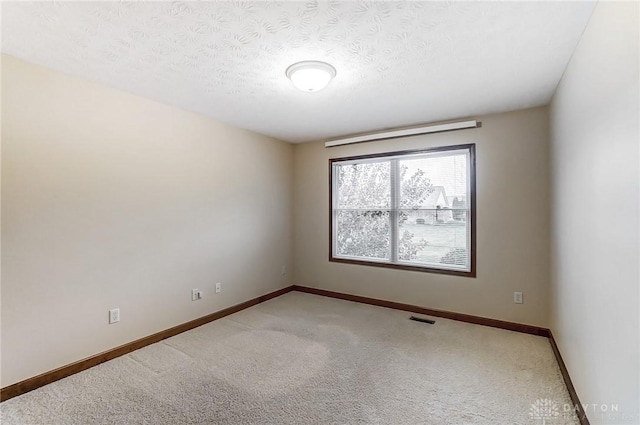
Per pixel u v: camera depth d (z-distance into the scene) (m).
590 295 1.65
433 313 3.60
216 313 3.49
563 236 2.33
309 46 1.93
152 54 2.03
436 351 2.69
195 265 3.29
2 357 2.01
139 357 2.59
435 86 2.55
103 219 2.53
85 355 2.41
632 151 1.14
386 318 3.52
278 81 2.45
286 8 1.55
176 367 2.42
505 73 2.30
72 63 2.15
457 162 3.52
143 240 2.81
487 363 2.47
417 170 3.78
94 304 2.47
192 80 2.44
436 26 1.71
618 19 1.26
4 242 2.02
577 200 1.91
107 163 2.55
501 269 3.22
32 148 2.14
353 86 2.55
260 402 1.98
